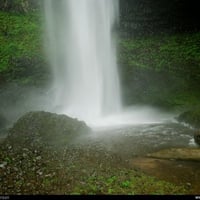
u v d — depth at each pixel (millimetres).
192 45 27812
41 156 12406
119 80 25859
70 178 10203
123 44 28406
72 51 26328
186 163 11453
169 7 27688
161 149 13359
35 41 27047
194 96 23203
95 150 13211
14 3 29469
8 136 15492
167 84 25203
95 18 26828
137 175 10305
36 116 16062
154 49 28125
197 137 14148
